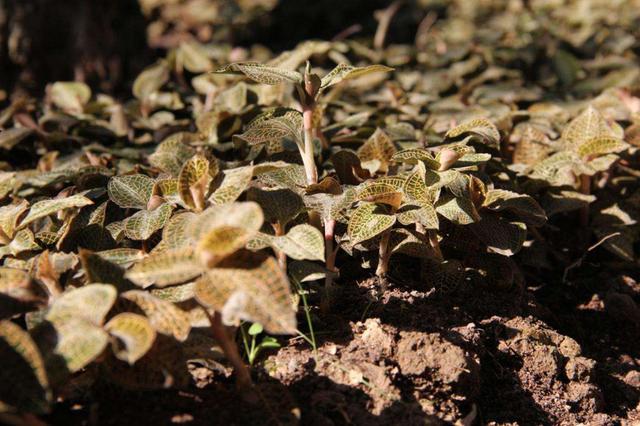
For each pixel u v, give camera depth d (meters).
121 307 0.57
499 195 0.65
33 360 0.53
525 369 0.64
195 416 0.58
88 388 0.58
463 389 0.61
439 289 0.66
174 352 0.56
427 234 0.65
